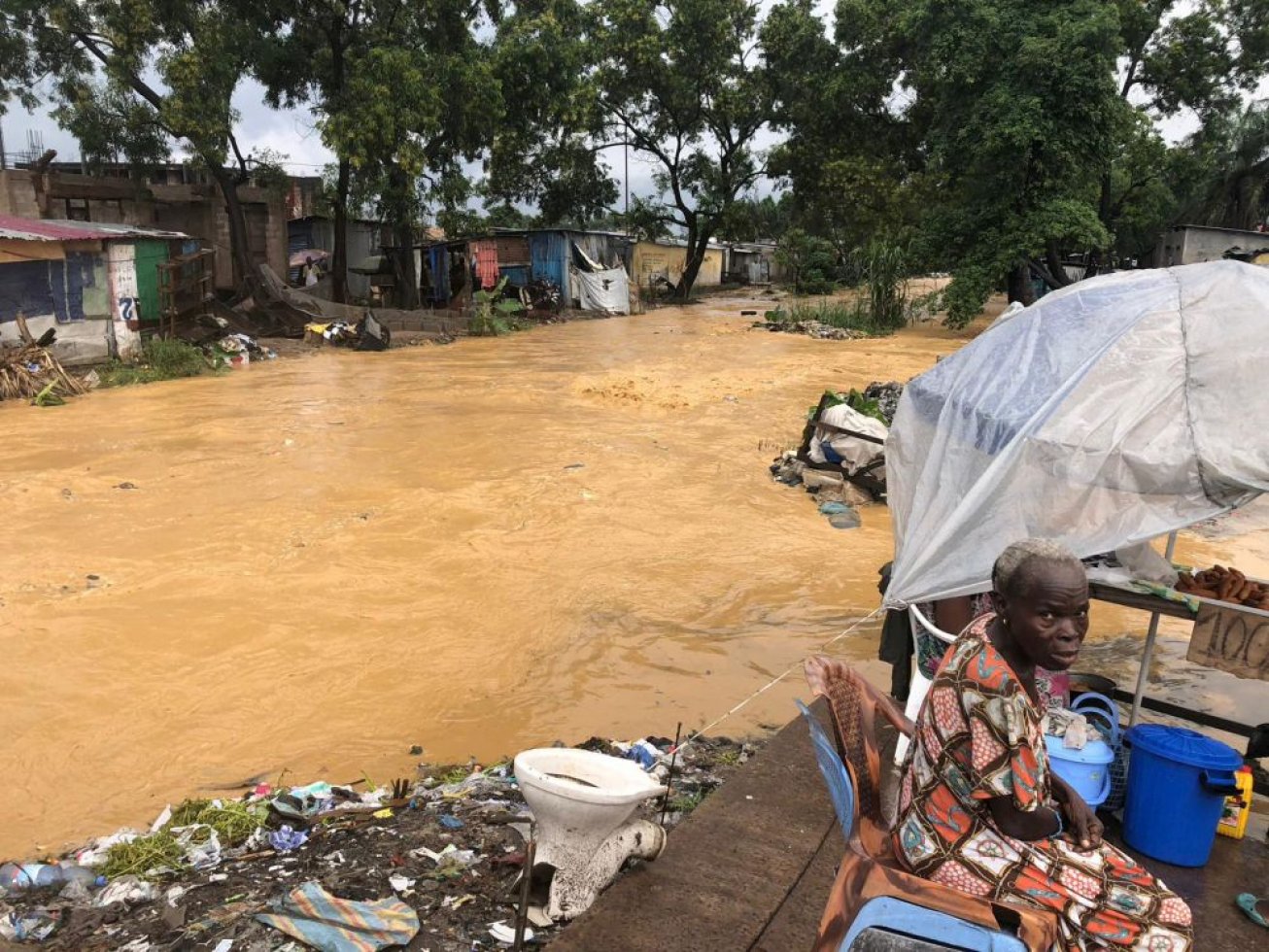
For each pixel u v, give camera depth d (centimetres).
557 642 751
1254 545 987
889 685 663
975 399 484
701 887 350
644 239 4922
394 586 862
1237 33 3450
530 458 1342
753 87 4281
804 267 5225
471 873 384
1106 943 237
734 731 604
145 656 715
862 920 247
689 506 1123
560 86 3481
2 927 367
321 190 3581
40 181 2717
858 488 1170
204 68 2531
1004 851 242
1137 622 791
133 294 2188
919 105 3947
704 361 2444
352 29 2880
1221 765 350
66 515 1056
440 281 3694
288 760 575
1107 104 2750
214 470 1259
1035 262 3256
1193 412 417
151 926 359
